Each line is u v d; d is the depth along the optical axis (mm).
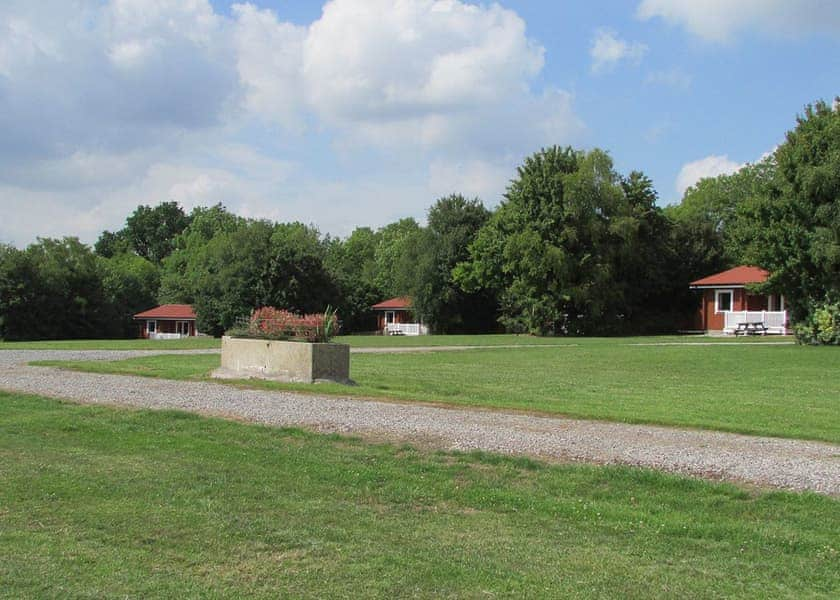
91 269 76500
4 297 68812
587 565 6324
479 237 59625
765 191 32594
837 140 30844
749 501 7840
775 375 21953
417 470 9188
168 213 138250
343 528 7258
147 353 28562
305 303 70375
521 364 25391
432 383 18719
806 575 6117
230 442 10875
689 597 5684
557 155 53031
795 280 32625
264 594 5672
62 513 7691
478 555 6531
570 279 52031
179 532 7105
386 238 108875
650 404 15039
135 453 10383
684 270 59250
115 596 5621
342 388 16141
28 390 16031
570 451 9805
